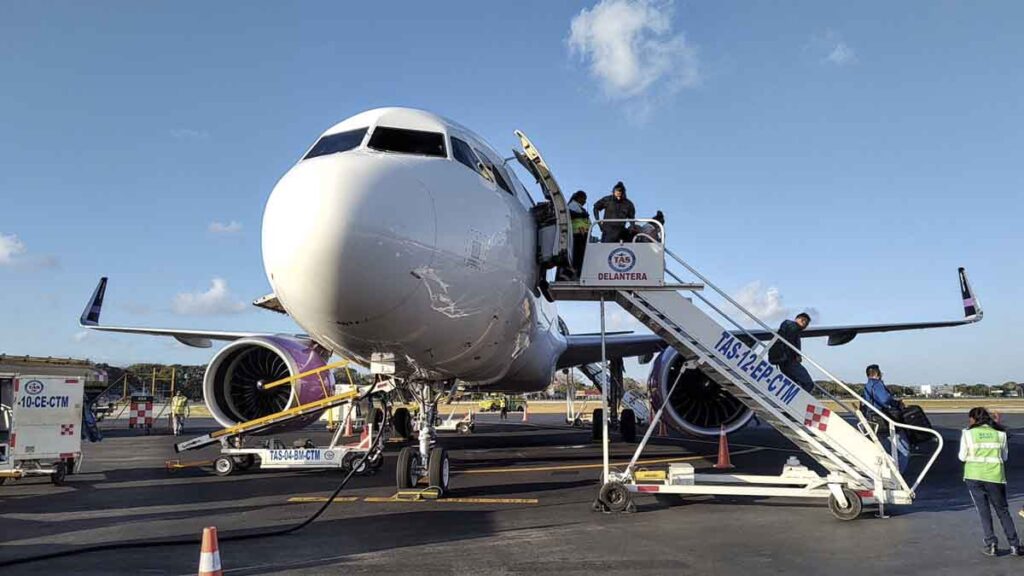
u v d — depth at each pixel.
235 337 16.31
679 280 9.38
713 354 9.05
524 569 5.55
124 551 6.35
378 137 7.93
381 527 7.31
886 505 8.55
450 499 9.10
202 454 16.84
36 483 11.29
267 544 6.54
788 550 6.23
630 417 18.44
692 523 7.45
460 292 7.09
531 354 11.24
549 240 8.99
